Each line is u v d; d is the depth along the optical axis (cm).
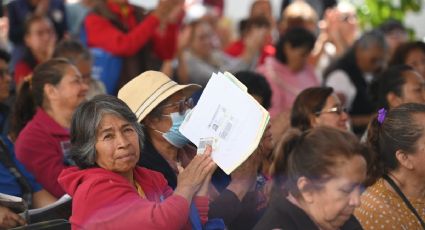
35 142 505
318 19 977
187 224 379
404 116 409
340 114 517
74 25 791
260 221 347
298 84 726
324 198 336
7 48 711
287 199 344
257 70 737
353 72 744
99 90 609
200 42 783
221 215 408
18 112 532
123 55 698
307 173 336
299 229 337
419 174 410
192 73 764
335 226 343
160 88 424
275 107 714
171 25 736
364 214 407
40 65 525
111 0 714
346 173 333
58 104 518
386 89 558
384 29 876
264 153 429
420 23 1062
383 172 416
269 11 891
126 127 368
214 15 912
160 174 396
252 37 797
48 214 412
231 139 362
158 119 423
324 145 336
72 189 363
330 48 925
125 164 364
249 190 419
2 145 480
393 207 409
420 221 410
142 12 740
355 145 339
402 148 407
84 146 366
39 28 704
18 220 393
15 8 759
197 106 371
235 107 366
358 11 977
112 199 354
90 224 351
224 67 796
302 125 517
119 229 351
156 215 350
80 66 593
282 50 726
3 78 555
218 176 425
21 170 497
